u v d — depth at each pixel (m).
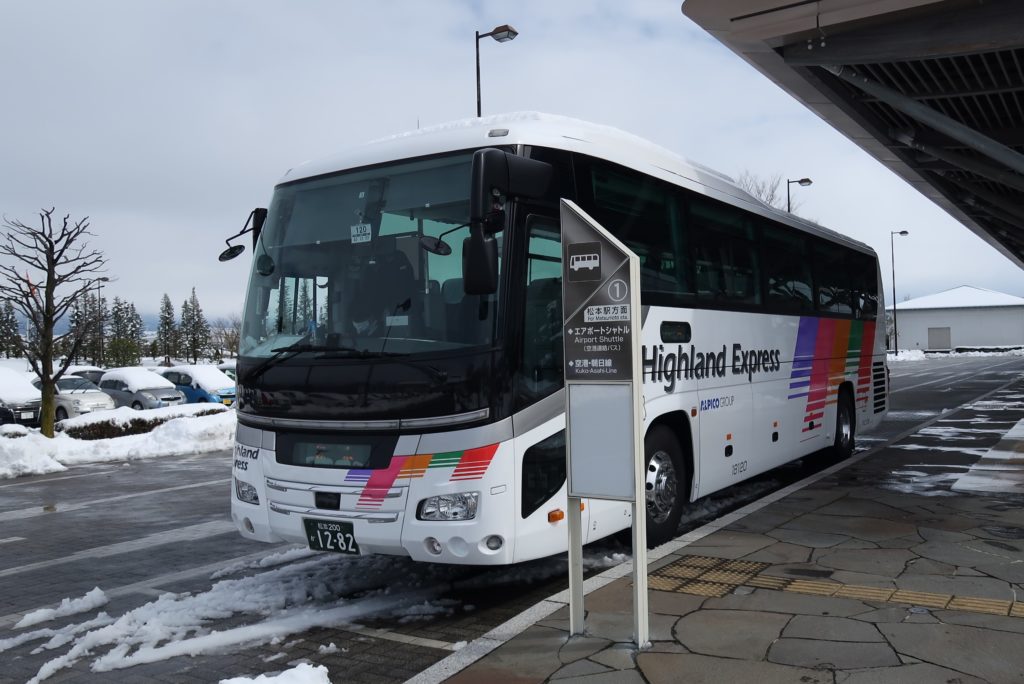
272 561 7.30
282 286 6.02
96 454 16.25
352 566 6.89
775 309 9.21
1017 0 8.73
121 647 5.13
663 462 6.85
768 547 6.53
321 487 5.45
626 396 4.42
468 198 5.42
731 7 9.23
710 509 8.85
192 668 4.75
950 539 6.64
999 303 94.06
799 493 8.80
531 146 5.62
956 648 4.34
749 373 8.46
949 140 13.34
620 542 7.07
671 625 4.84
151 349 92.00
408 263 5.52
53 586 6.88
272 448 5.76
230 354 75.38
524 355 5.30
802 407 9.93
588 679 4.12
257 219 6.65
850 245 12.09
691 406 7.21
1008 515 7.50
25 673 4.85
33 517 10.22
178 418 17.94
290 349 5.67
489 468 5.05
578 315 4.56
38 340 18.47
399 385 5.20
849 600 5.18
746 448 8.33
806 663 4.21
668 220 7.09
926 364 55.00
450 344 5.18
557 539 5.50
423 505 5.11
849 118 12.68
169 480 13.16
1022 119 12.84
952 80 11.12
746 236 8.64
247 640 5.15
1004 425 14.91
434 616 5.55
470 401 5.07
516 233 5.32
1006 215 19.36
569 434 4.63
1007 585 5.40
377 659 4.77
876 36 9.64
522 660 4.42
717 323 7.79
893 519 7.43
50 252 17.27
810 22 9.55
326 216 5.99
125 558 7.80
